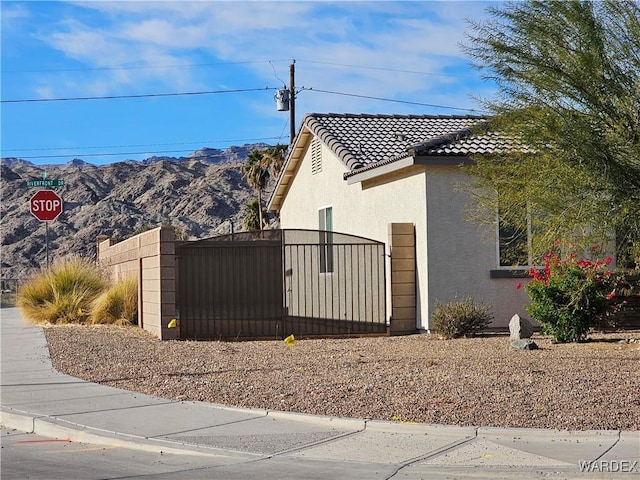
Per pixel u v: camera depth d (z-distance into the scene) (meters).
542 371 12.69
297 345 17.84
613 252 12.97
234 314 20.12
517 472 8.07
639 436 9.02
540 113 11.80
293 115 38.16
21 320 24.78
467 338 18.11
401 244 20.09
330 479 7.96
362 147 23.58
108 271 27.09
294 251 24.89
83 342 18.23
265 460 8.72
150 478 8.10
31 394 12.22
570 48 12.01
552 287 16.62
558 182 11.76
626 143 11.82
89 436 9.83
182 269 19.98
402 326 20.05
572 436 9.11
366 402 10.91
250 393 11.83
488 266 19.50
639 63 12.03
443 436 9.42
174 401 11.58
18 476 8.23
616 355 14.41
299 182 28.52
